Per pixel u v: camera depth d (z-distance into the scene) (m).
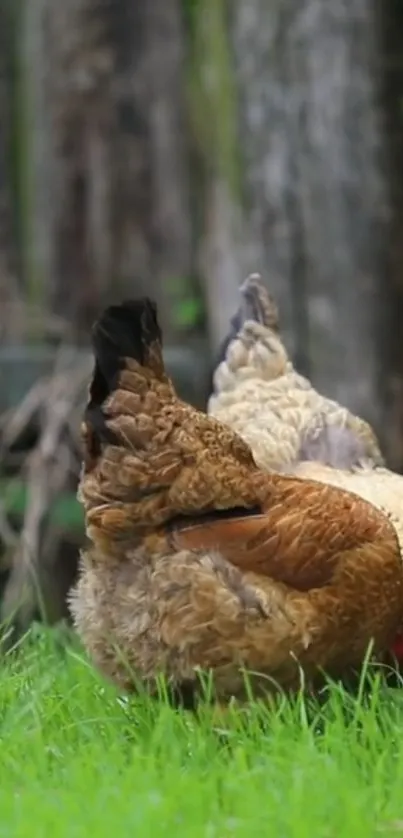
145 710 7.60
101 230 16.42
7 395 14.62
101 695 8.25
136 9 16.45
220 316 14.34
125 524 7.34
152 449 7.29
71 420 14.13
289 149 13.67
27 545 12.12
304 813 6.03
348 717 7.52
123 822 5.88
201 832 5.84
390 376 13.82
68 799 6.24
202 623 7.25
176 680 7.45
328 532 7.49
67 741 7.49
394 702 7.75
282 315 13.71
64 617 12.91
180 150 16.55
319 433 9.93
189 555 7.29
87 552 7.65
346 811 6.05
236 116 13.91
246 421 10.06
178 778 6.46
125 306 7.38
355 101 13.62
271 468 9.55
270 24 13.64
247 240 13.88
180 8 16.48
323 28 13.58
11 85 16.92
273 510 7.49
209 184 15.16
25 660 9.05
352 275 13.68
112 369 7.31
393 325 13.84
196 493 7.32
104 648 7.66
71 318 16.34
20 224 16.75
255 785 6.43
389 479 9.35
